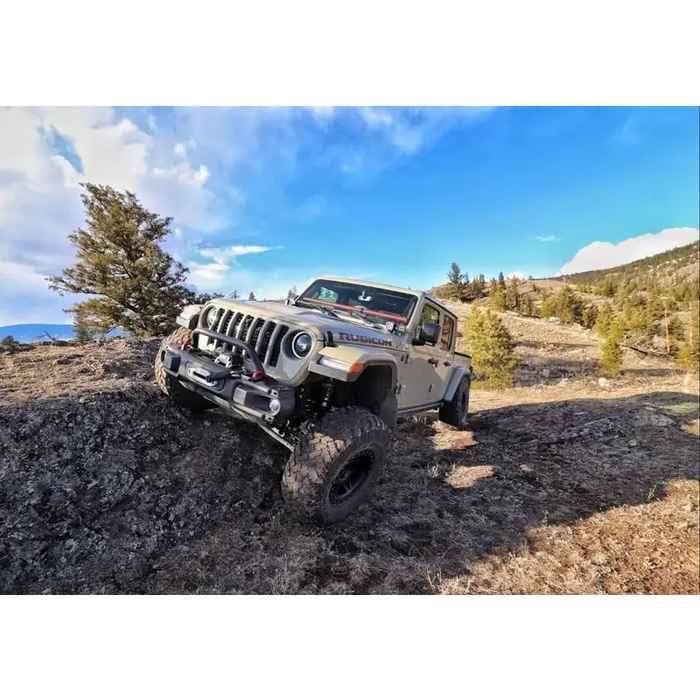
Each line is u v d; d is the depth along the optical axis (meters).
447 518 3.27
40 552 2.16
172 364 3.22
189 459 3.20
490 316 13.96
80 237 17.78
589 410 6.82
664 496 4.09
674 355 24.80
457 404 5.79
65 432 2.91
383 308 4.42
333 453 2.64
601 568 2.83
